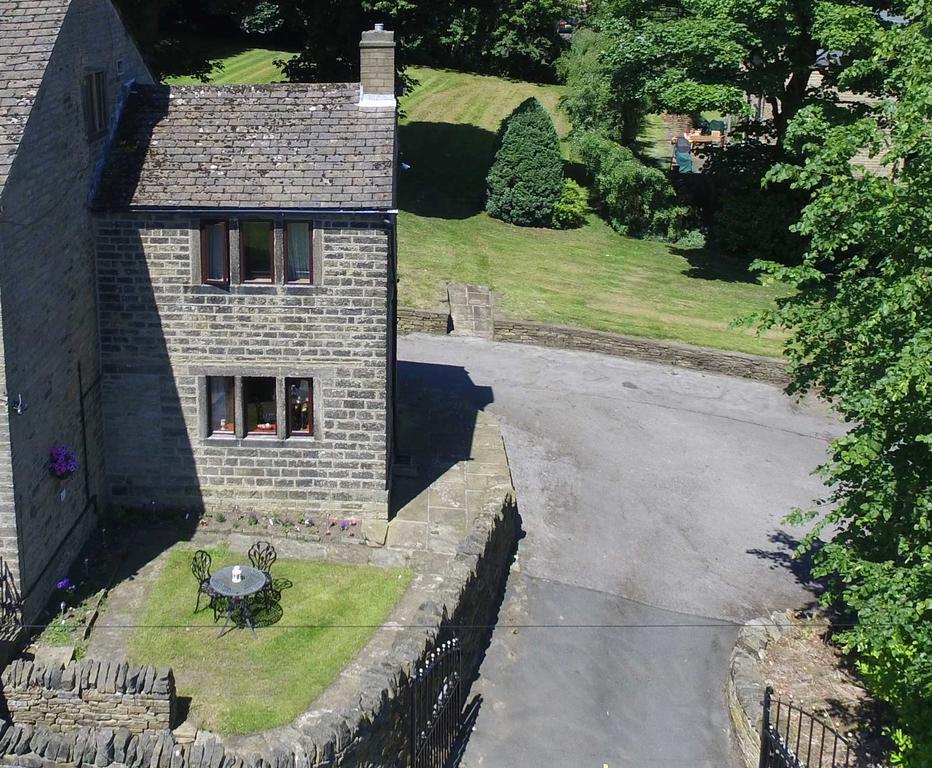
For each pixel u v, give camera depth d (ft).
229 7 147.74
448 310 115.85
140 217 67.67
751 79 131.95
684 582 74.38
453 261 131.54
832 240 56.44
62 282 63.26
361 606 63.93
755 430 98.63
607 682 64.49
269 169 69.05
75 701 51.29
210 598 63.52
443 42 222.28
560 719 61.31
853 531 59.06
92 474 69.87
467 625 63.21
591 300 124.88
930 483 53.01
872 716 60.29
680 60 132.67
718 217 148.05
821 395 65.05
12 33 60.54
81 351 67.00
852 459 50.55
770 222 144.87
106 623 60.64
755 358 109.50
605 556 76.69
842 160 56.65
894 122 59.26
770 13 124.77
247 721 52.95
